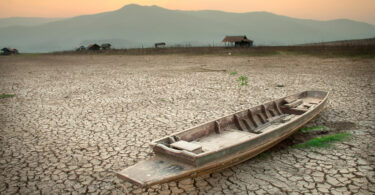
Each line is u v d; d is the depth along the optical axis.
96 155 6.96
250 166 6.17
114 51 64.69
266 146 6.28
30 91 16.61
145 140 8.02
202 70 26.33
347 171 5.80
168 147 5.31
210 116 10.53
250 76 21.12
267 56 39.56
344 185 5.27
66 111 11.55
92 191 5.26
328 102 12.12
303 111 9.05
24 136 8.46
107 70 28.92
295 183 5.39
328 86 16.02
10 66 37.25
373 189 5.11
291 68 25.59
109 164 6.43
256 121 8.42
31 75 25.45
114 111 11.47
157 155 5.34
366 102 11.81
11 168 6.27
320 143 7.32
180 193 5.12
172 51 55.38
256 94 14.45
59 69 31.44
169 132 8.73
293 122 7.08
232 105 12.23
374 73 20.38
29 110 11.77
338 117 9.81
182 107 12.00
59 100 13.84
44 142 7.92
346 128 8.59
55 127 9.35
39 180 5.70
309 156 6.61
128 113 11.10
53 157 6.86
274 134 6.39
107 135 8.48
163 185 5.42
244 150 5.61
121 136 8.38
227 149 5.20
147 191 5.22
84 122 9.91
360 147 7.03
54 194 5.17
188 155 4.73
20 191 5.28
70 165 6.39
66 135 8.52
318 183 5.36
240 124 7.78
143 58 46.97
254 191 5.13
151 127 9.25
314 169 5.95
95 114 11.02
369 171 5.77
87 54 66.44
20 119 10.38
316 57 35.00
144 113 11.05
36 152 7.18
